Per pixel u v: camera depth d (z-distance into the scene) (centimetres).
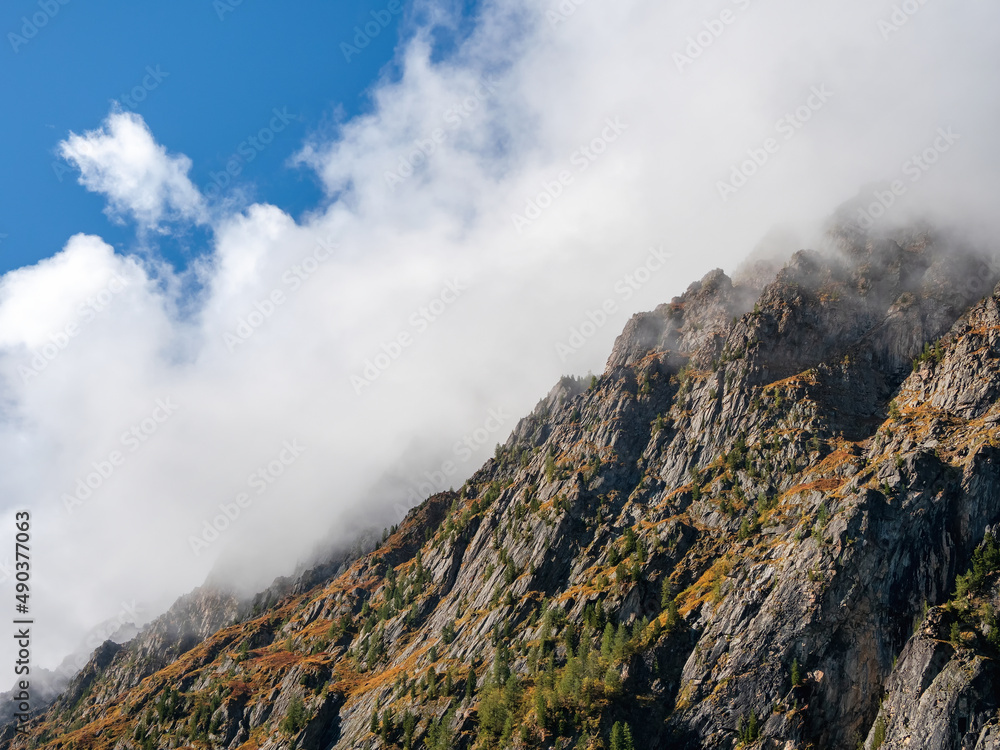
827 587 17200
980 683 14000
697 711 16938
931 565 16888
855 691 15838
